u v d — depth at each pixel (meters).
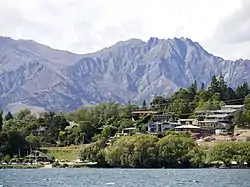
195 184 163.12
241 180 178.62
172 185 160.25
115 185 163.12
